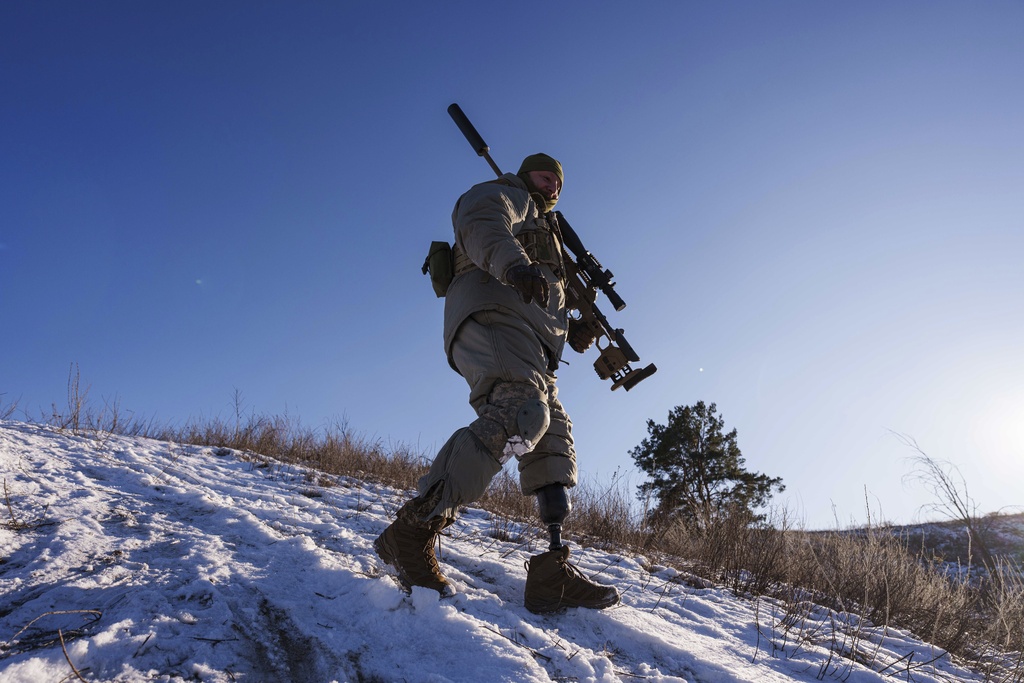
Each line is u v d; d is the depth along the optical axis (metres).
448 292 2.19
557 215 2.62
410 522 1.98
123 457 3.54
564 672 1.72
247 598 1.85
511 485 5.04
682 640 2.27
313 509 3.11
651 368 2.51
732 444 19.39
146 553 2.08
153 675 1.39
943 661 2.78
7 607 1.66
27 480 2.62
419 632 1.76
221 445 5.61
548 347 2.16
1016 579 3.46
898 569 3.98
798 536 4.94
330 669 1.52
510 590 2.39
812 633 2.79
